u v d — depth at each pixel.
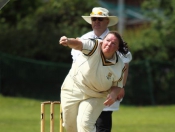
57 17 74.75
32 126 46.84
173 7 76.50
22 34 70.12
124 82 27.06
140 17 103.56
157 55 74.94
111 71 22.69
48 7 75.88
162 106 68.31
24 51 69.62
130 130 45.62
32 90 67.12
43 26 73.38
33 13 76.50
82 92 23.55
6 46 69.56
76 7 75.56
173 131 45.31
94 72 22.58
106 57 22.50
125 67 24.48
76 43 21.86
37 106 62.91
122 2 95.31
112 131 44.81
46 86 67.12
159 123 51.47
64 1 75.31
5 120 50.75
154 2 77.69
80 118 23.59
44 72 67.00
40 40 70.25
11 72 66.81
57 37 71.00
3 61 66.62
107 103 23.06
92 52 22.31
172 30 75.94
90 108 23.53
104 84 22.91
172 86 70.31
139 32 81.56
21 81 66.94
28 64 67.00
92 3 76.25
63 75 67.12
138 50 75.00
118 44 22.53
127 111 62.50
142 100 68.88
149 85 68.75
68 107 24.14
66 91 24.08
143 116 57.75
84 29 73.56
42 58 70.50
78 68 23.12
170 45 75.62
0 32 70.19
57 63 67.62
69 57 70.69
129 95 68.50
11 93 66.94
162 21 77.25
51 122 25.80
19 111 58.56
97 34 26.69
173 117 57.22
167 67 70.25
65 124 24.92
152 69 69.38
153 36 77.19
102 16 26.25
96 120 24.98
